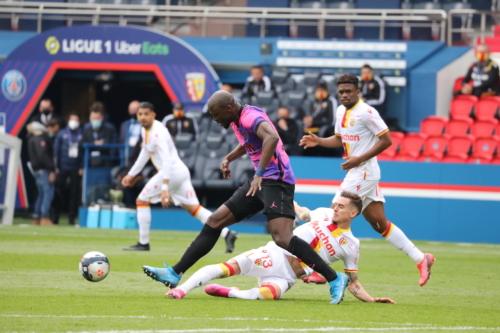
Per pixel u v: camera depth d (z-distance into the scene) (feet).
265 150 59.36
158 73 210.59
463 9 217.15
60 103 255.50
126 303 58.95
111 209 186.29
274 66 211.61
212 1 223.92
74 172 193.16
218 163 187.73
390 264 110.83
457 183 169.78
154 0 228.63
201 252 63.93
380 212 80.18
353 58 205.46
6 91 215.10
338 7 222.07
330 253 64.39
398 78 202.69
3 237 138.92
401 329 49.29
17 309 54.54
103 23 225.35
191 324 48.67
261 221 192.65
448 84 206.39
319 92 181.68
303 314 55.06
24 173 235.81
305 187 175.63
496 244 166.81
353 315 55.57
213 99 61.87
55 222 194.80
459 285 84.74
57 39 214.48
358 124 78.28
